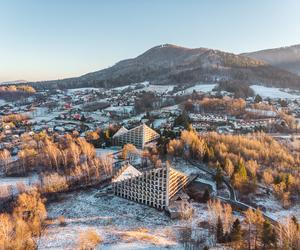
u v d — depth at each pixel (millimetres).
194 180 143125
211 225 100125
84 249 81188
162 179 115000
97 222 104500
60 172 147375
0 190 117875
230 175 140250
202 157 162125
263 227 83375
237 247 85625
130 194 124625
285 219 107312
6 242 74750
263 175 140125
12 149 186250
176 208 112250
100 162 152875
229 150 168000
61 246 84375
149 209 116875
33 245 82562
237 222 87312
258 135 198750
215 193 128625
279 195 122000
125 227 101125
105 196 127375
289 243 76688
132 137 199125
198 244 87750
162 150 174125
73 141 187375
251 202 120125
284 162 156125
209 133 198250
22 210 100312
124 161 163750
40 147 178375
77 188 133875
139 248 83438
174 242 89688
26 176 145250
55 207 116125
